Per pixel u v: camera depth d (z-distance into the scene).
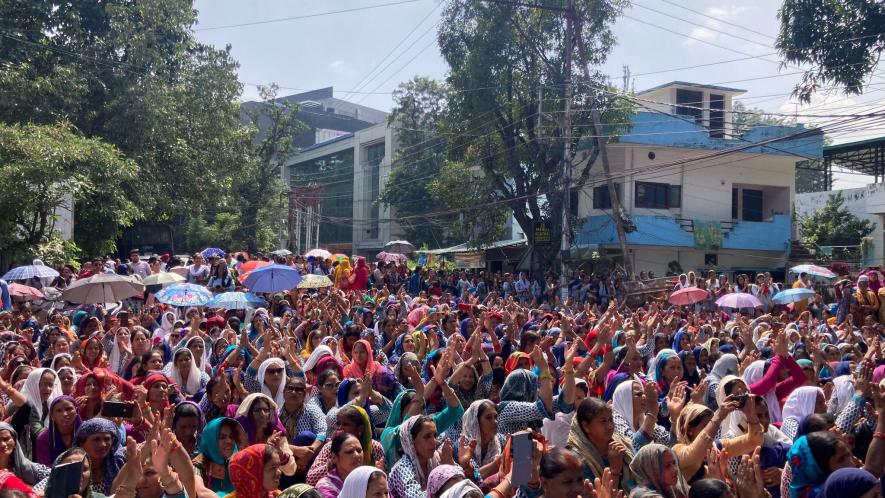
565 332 10.22
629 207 30.66
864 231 32.56
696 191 31.77
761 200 33.44
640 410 5.98
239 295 12.43
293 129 47.12
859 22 16.61
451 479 4.55
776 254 32.59
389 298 15.70
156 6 27.47
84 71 26.09
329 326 11.27
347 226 62.44
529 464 4.39
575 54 27.14
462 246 39.72
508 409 6.04
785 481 5.06
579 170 31.66
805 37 16.98
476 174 34.06
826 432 4.91
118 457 5.38
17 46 25.64
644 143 30.45
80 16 27.41
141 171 26.48
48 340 10.52
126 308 15.26
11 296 14.45
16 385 7.00
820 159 32.69
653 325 10.42
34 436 6.36
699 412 5.49
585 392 6.35
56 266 19.72
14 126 20.66
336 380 7.11
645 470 4.54
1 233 19.02
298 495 4.31
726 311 19.23
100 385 7.00
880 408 5.21
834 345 10.59
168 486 4.68
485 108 28.30
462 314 12.94
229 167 31.38
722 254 32.31
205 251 21.83
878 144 31.23
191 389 7.91
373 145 59.81
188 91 29.08
